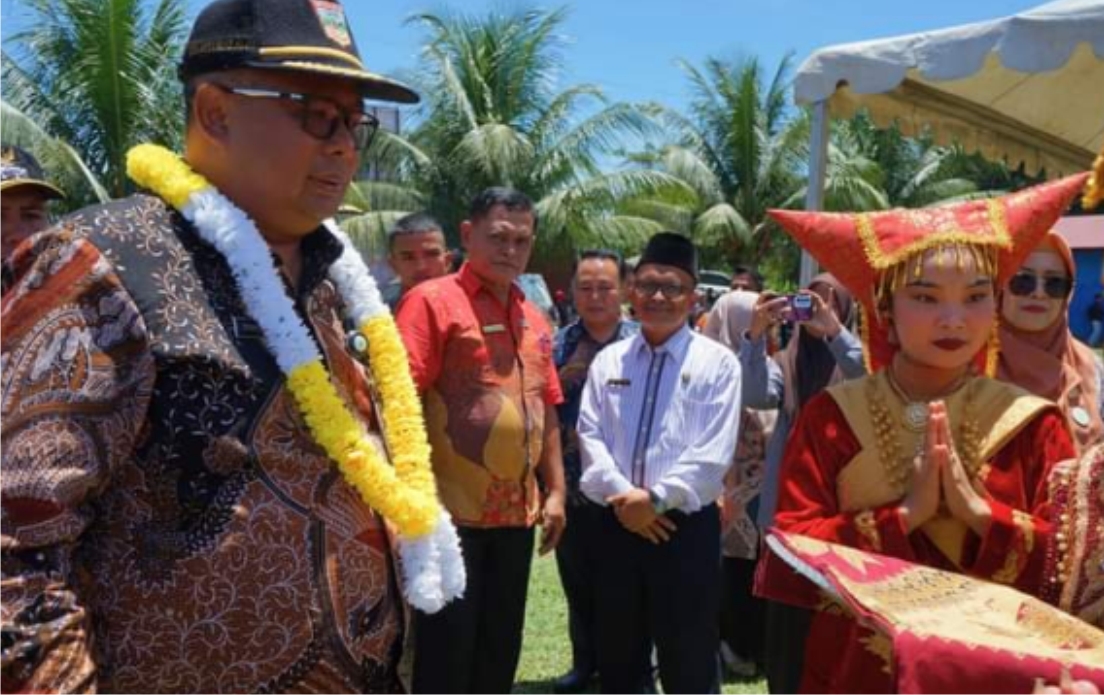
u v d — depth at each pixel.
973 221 2.08
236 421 1.55
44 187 2.82
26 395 1.42
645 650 3.84
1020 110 5.40
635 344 3.77
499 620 3.53
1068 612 1.84
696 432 3.57
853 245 2.16
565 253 23.53
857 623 2.04
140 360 1.49
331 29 1.72
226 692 1.55
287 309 1.63
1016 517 1.94
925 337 2.04
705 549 3.55
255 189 1.71
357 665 1.68
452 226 23.44
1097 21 3.80
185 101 1.77
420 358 3.34
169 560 1.52
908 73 4.61
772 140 26.55
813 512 2.12
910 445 2.09
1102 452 1.88
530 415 3.52
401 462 1.88
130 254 1.53
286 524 1.59
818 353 3.83
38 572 1.38
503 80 24.44
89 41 17.73
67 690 1.36
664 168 26.61
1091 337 14.34
